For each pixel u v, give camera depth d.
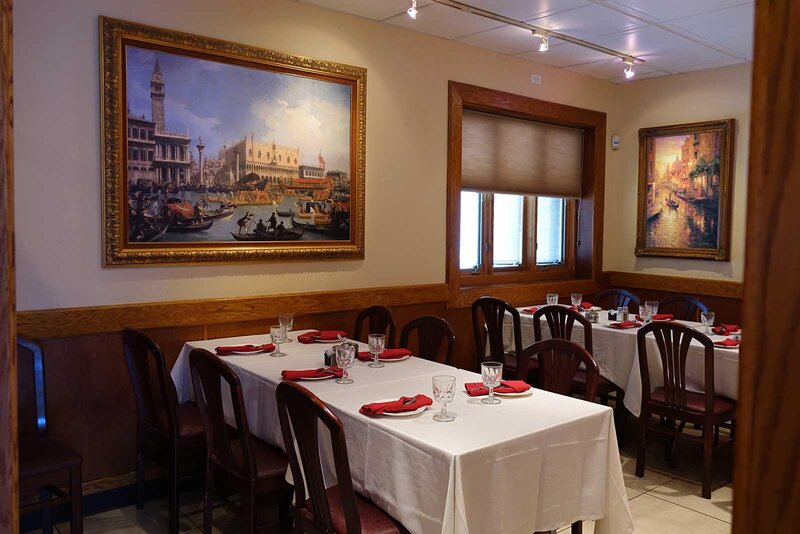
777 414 0.39
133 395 3.48
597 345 4.32
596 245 6.16
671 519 3.24
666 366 3.64
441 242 4.91
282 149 3.95
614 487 2.43
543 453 2.18
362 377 2.93
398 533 2.09
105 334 3.38
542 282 5.87
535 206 5.83
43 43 3.13
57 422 3.25
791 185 0.38
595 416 2.38
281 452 2.73
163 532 3.11
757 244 0.39
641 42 4.84
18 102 3.07
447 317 4.98
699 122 5.68
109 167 3.31
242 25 3.76
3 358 0.52
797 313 0.38
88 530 3.13
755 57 0.39
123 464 3.47
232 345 3.50
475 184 5.22
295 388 2.05
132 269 3.45
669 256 5.91
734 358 3.62
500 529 2.05
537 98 5.50
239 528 3.13
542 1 3.96
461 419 2.29
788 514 0.39
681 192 5.82
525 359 3.02
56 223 3.21
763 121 0.39
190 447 3.04
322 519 2.12
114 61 3.30
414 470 2.06
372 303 4.44
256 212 3.87
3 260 0.52
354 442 2.32
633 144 6.16
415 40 4.62
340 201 4.25
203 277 3.70
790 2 0.37
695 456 4.18
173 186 3.54
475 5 4.05
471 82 5.00
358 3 4.01
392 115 4.52
